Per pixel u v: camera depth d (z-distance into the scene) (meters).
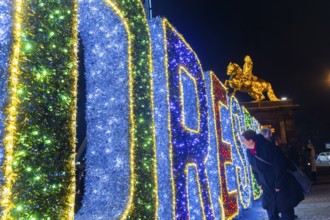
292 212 5.89
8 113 2.61
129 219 4.21
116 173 4.46
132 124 4.49
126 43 4.64
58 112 3.07
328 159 53.84
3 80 2.66
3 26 2.74
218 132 8.50
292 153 12.73
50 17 3.10
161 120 5.57
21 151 2.69
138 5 5.08
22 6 2.80
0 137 2.59
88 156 4.60
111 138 4.54
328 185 16.88
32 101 2.83
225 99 9.85
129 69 4.59
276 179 5.78
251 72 28.91
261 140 6.05
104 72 4.66
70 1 3.34
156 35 5.85
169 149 5.44
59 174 3.00
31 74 2.85
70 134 3.16
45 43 3.02
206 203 6.50
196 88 6.78
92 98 4.67
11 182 2.56
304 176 5.89
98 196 4.46
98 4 4.57
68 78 3.22
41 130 2.88
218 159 8.04
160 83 5.69
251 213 9.91
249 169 12.14
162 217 5.30
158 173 5.47
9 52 2.67
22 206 2.65
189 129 6.23
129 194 4.33
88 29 4.72
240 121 11.80
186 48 6.68
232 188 9.10
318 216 8.27
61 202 2.98
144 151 4.70
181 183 5.62
